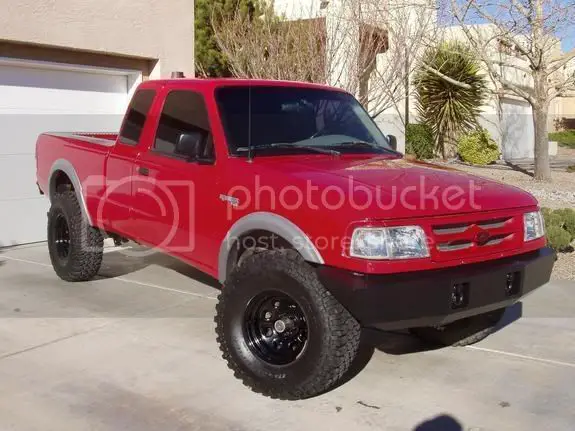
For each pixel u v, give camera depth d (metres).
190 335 5.39
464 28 14.00
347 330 3.98
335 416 4.00
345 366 4.04
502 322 5.88
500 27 13.94
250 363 4.31
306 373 4.03
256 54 12.16
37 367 4.69
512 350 5.18
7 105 8.66
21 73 8.74
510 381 4.56
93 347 5.09
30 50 8.62
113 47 9.30
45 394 4.25
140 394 4.27
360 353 5.10
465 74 21.44
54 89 9.10
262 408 4.10
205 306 6.23
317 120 5.46
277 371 4.18
